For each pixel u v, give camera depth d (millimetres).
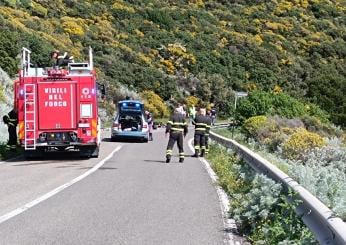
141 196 13750
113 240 9312
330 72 84000
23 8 77188
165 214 11570
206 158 24703
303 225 8719
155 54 84000
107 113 57906
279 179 10789
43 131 23000
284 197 9656
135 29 88812
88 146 23766
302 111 42156
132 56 78875
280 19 106375
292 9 111250
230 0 111750
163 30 92188
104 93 25391
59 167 20328
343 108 59469
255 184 12344
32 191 14438
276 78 85375
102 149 29391
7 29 61156
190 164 21844
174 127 22469
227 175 16703
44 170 19328
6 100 41281
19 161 22594
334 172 16891
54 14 81312
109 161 22688
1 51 55219
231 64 88000
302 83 85625
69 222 10656
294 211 9031
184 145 33906
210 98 79688
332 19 112625
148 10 95938
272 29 102062
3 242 9078
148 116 39250
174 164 21734
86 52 72812
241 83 84062
